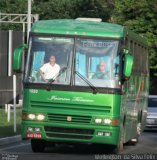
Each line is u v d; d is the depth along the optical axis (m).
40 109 35.75
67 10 142.38
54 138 35.75
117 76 35.69
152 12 104.75
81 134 35.66
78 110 35.56
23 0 146.38
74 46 35.91
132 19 106.56
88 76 35.66
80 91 35.53
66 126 35.59
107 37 35.97
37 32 36.28
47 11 142.88
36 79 35.88
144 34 104.94
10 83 97.62
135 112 44.56
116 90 35.56
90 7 139.00
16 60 35.69
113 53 35.81
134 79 42.69
